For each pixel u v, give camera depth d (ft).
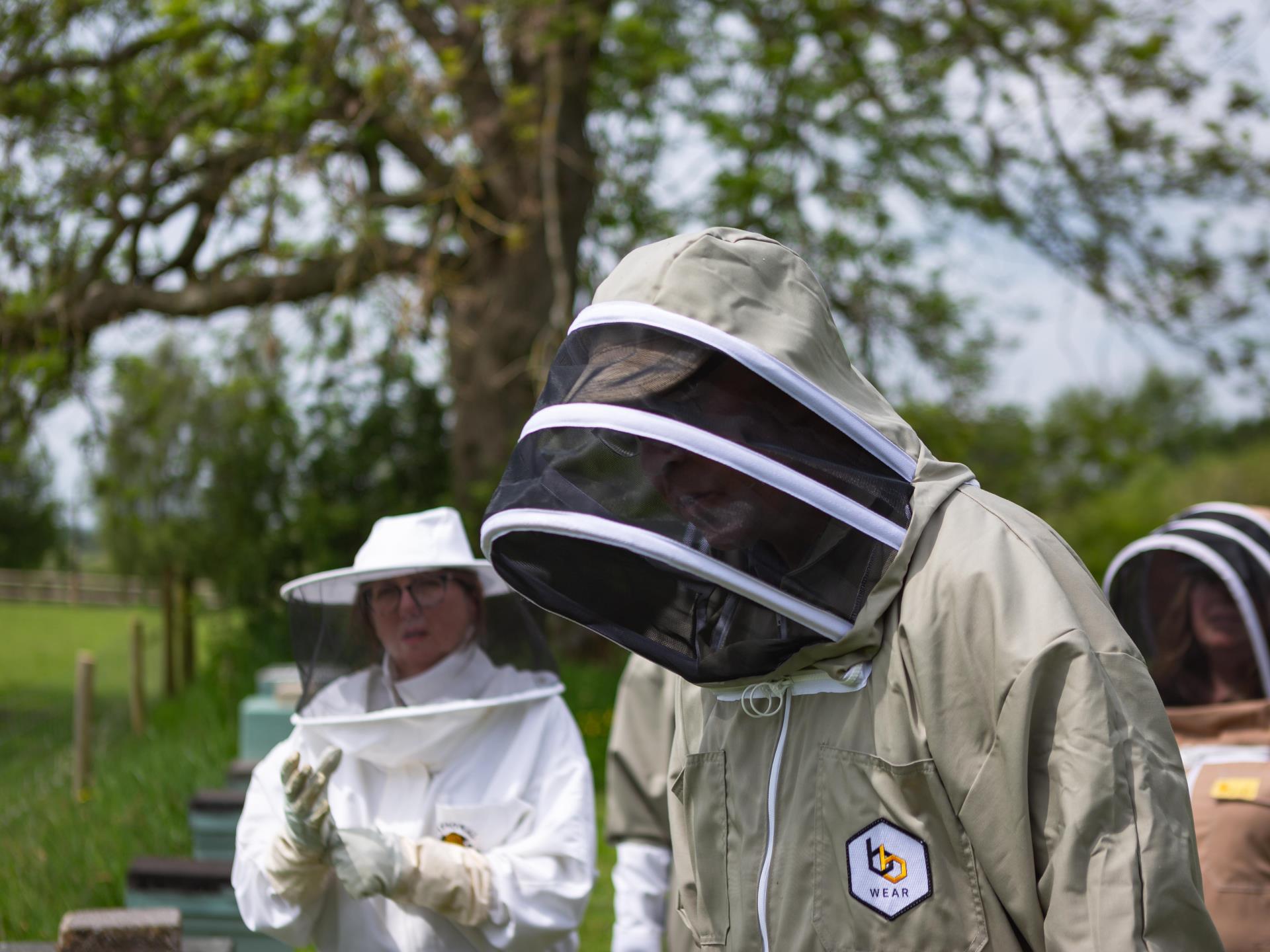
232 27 30.17
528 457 5.17
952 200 38.55
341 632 8.30
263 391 36.91
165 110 30.35
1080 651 4.55
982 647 4.73
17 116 29.53
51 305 29.25
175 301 33.14
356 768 8.44
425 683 8.14
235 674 33.99
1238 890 7.54
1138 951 4.21
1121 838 4.35
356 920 7.98
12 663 44.32
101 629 53.62
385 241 31.63
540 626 8.76
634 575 5.22
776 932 5.22
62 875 14.66
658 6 35.42
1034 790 4.59
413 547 8.41
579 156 36.81
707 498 4.90
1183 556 8.84
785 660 5.05
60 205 28.60
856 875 4.97
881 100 35.12
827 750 5.10
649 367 4.98
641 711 9.25
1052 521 40.81
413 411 41.16
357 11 27.68
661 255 5.23
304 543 38.22
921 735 4.84
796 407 4.93
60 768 22.09
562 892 7.79
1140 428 39.42
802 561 4.89
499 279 36.47
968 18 33.35
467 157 29.01
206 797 13.61
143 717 29.27
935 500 5.06
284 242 28.99
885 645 4.99
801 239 36.60
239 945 11.91
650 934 8.90
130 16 29.40
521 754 8.27
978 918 4.74
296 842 7.54
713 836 5.56
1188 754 8.46
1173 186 35.60
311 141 27.53
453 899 7.47
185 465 37.86
